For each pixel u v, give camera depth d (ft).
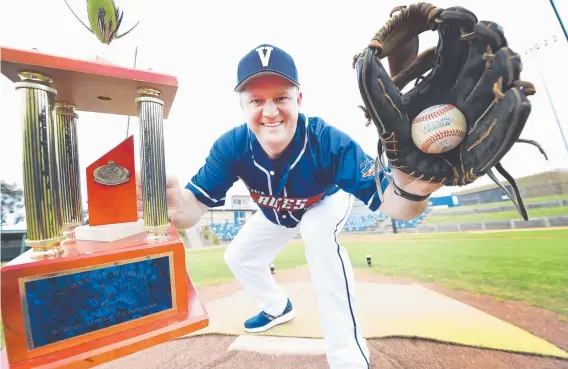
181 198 4.80
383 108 2.35
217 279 11.82
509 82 1.98
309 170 4.72
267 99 3.99
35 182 2.28
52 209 2.38
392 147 2.50
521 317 6.72
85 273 2.34
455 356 5.39
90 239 2.96
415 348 5.72
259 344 6.20
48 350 2.17
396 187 2.99
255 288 6.77
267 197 5.25
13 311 2.05
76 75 2.54
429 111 2.43
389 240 16.12
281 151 4.57
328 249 4.81
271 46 4.03
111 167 3.26
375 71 2.29
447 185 2.66
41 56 2.25
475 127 2.29
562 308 6.95
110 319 2.45
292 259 15.14
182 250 2.90
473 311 7.20
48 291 2.18
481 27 2.15
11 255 12.28
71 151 3.53
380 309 7.65
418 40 2.86
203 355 5.85
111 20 3.61
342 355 4.51
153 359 5.75
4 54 2.09
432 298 8.23
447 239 14.33
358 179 4.16
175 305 2.83
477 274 9.59
